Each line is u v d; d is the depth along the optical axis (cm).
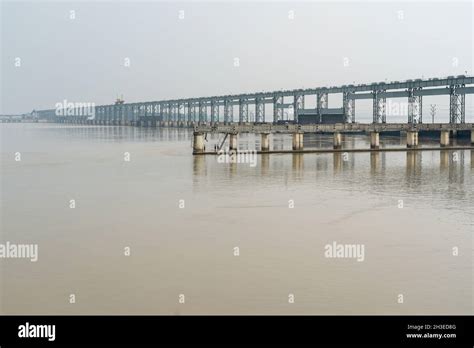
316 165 8544
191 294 2906
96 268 3319
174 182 6750
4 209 5072
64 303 2812
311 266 3344
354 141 14788
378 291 2947
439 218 4650
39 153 11438
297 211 4941
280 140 15788
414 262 3425
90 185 6550
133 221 4547
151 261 3450
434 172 7750
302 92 19988
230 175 7381
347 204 5278
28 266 3369
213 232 4162
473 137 11862
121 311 2714
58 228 4309
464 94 13650
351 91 17538
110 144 14512
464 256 3547
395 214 4816
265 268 3309
